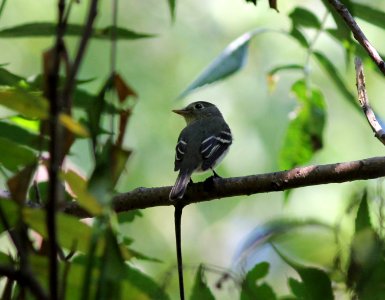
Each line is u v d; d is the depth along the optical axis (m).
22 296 4.54
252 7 14.12
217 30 14.16
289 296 5.94
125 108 4.34
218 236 13.77
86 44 3.65
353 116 13.24
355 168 6.86
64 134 4.25
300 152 8.33
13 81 4.68
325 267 5.71
